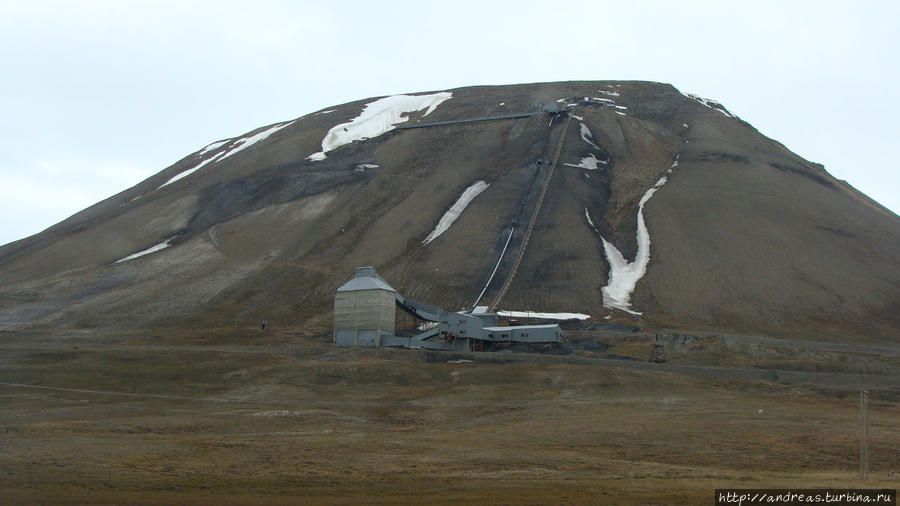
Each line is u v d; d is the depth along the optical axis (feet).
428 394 193.98
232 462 111.45
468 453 124.36
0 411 170.60
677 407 175.83
